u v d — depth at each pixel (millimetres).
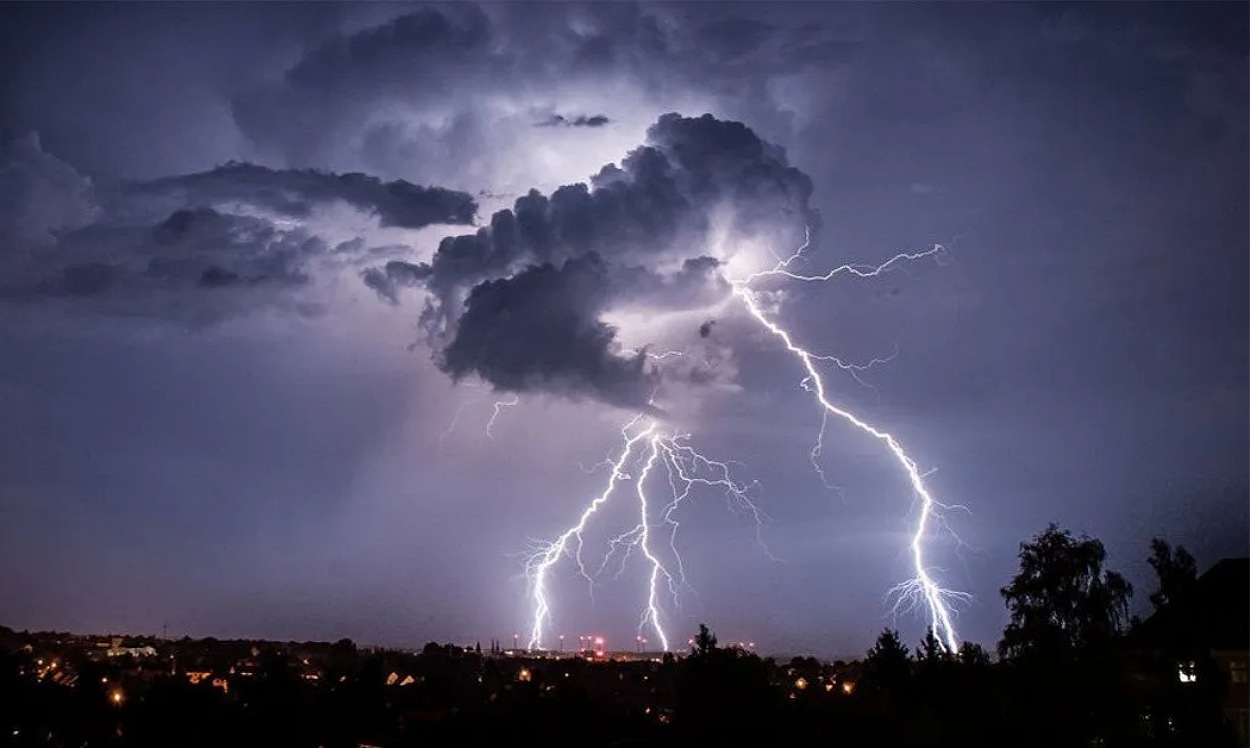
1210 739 34875
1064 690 33875
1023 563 46531
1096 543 46094
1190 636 38406
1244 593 41719
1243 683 39219
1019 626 44500
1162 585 41906
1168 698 35031
